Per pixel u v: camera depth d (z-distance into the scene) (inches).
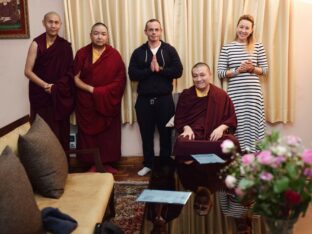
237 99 126.8
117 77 129.3
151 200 71.6
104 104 127.5
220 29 129.8
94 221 68.9
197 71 117.0
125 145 142.8
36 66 126.4
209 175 84.9
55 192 77.2
